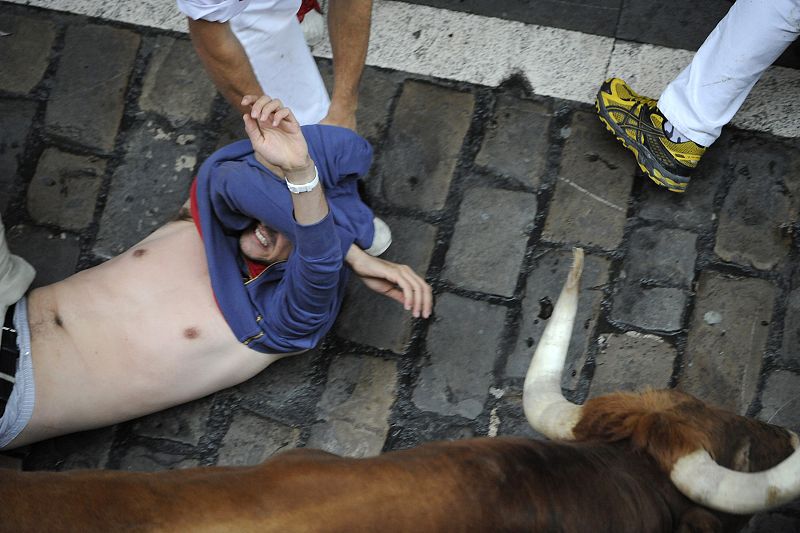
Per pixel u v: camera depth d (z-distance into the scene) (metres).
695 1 4.02
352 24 3.40
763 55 3.38
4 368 3.25
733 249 3.75
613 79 3.77
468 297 3.75
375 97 3.98
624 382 3.63
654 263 3.75
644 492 2.31
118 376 3.34
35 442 3.61
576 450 2.36
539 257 3.77
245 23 3.08
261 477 2.21
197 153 3.95
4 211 3.90
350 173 3.41
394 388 3.68
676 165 3.69
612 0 4.04
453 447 2.33
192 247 3.47
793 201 3.78
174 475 2.29
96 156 3.96
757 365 3.63
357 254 3.38
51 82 4.04
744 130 3.87
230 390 3.71
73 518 2.12
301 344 3.39
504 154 3.89
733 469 2.41
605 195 3.82
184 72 4.04
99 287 3.38
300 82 3.44
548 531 2.23
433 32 4.04
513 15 4.04
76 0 4.11
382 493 2.15
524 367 3.66
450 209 3.85
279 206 3.12
